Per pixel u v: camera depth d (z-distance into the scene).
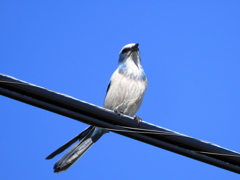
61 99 9.68
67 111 9.82
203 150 9.81
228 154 9.75
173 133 9.90
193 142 9.84
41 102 9.62
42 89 9.55
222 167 9.84
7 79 9.34
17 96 9.49
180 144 9.89
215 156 9.84
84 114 9.92
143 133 9.96
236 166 9.82
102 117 9.95
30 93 9.50
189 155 9.91
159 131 9.90
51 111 9.74
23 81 9.44
